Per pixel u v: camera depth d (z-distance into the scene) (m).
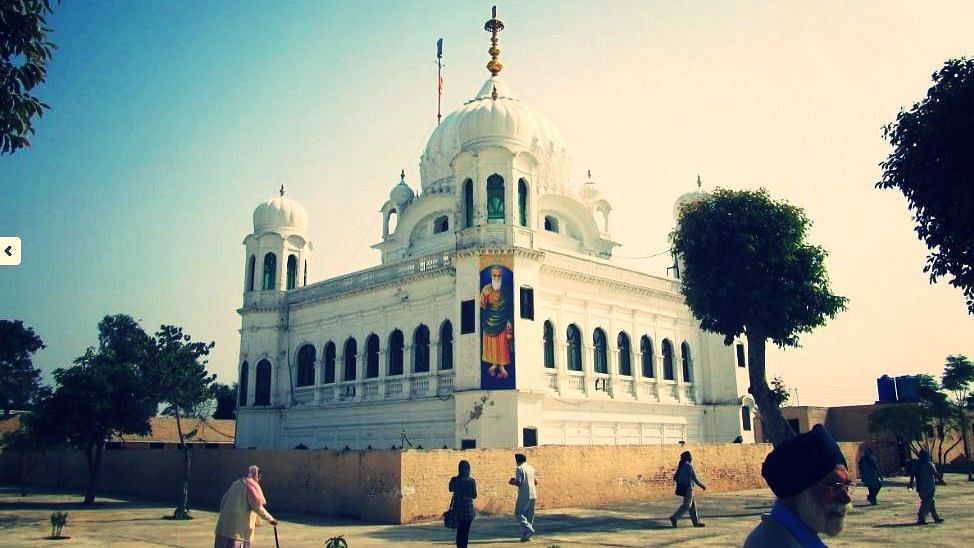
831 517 4.31
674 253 32.25
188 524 25.38
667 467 33.47
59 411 33.16
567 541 19.38
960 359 53.09
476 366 36.00
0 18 13.31
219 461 33.75
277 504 29.34
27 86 14.01
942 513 24.84
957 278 15.08
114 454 43.16
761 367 30.48
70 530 23.70
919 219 15.31
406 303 42.34
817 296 30.03
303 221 54.03
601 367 43.50
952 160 14.23
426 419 39.47
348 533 21.80
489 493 26.28
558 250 43.28
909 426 44.00
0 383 71.25
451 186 49.34
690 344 49.75
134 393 33.81
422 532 21.89
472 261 37.28
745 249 29.48
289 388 49.84
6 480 51.50
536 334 37.19
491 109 40.28
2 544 20.38
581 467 29.70
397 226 51.50
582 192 56.94
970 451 52.22
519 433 34.78
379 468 24.98
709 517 25.06
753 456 38.06
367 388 44.06
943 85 14.38
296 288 51.62
